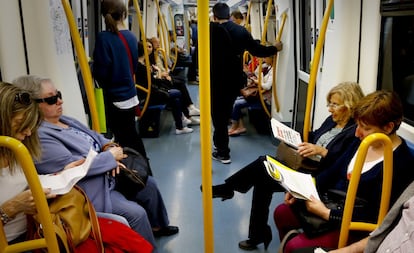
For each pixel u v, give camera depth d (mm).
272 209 3344
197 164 4480
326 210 1867
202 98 1373
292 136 2686
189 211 3367
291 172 2188
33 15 2402
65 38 2859
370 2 2621
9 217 1551
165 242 2895
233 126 5582
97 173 2242
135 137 3822
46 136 2131
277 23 5027
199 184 3926
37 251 1690
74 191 1872
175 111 5594
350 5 2752
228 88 4195
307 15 4289
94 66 3471
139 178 2477
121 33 3551
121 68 3510
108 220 2020
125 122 3695
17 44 2352
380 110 1726
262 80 5527
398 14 2289
